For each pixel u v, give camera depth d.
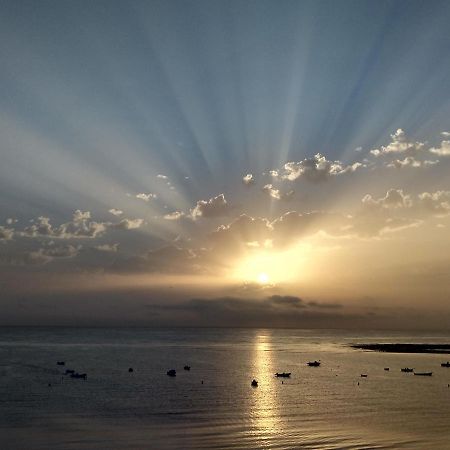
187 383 108.19
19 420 67.94
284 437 60.00
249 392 95.69
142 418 70.00
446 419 70.38
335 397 90.19
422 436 60.72
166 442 57.69
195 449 55.06
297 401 85.38
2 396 87.69
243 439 59.09
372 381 113.69
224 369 139.62
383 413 74.69
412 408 79.06
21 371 126.88
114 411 74.81
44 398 85.81
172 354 199.25
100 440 58.31
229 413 74.19
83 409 76.12
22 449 54.84
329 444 57.12
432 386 105.56
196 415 72.38
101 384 104.94
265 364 156.62
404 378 119.75
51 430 62.75
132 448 55.38
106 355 189.12
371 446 56.31
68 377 115.44
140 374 124.69
